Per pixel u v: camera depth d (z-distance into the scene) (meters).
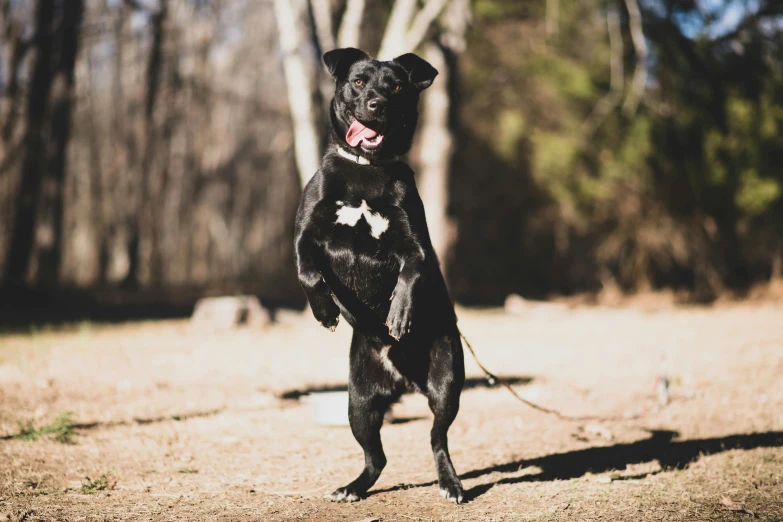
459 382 4.36
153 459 5.28
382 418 4.46
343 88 4.56
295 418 6.69
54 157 22.42
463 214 29.39
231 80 38.16
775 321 14.80
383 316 4.42
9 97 19.55
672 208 22.28
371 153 4.33
